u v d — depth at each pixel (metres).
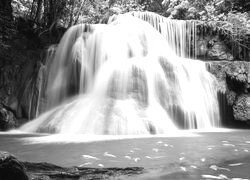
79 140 7.27
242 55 14.30
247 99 11.68
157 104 10.38
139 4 21.86
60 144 6.67
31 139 7.59
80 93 11.89
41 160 5.02
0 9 13.29
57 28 14.83
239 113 11.55
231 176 4.08
